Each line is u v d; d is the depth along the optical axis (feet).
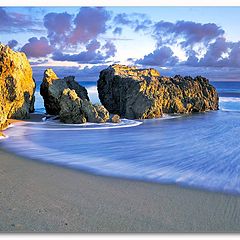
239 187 28.50
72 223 21.57
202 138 54.24
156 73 104.58
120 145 47.44
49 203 24.63
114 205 24.41
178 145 47.80
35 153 41.39
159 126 68.74
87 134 56.85
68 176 31.53
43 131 58.95
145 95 83.51
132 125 69.92
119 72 95.20
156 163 37.04
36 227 20.98
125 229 20.95
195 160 38.52
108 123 70.69
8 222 21.57
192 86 103.30
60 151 42.86
